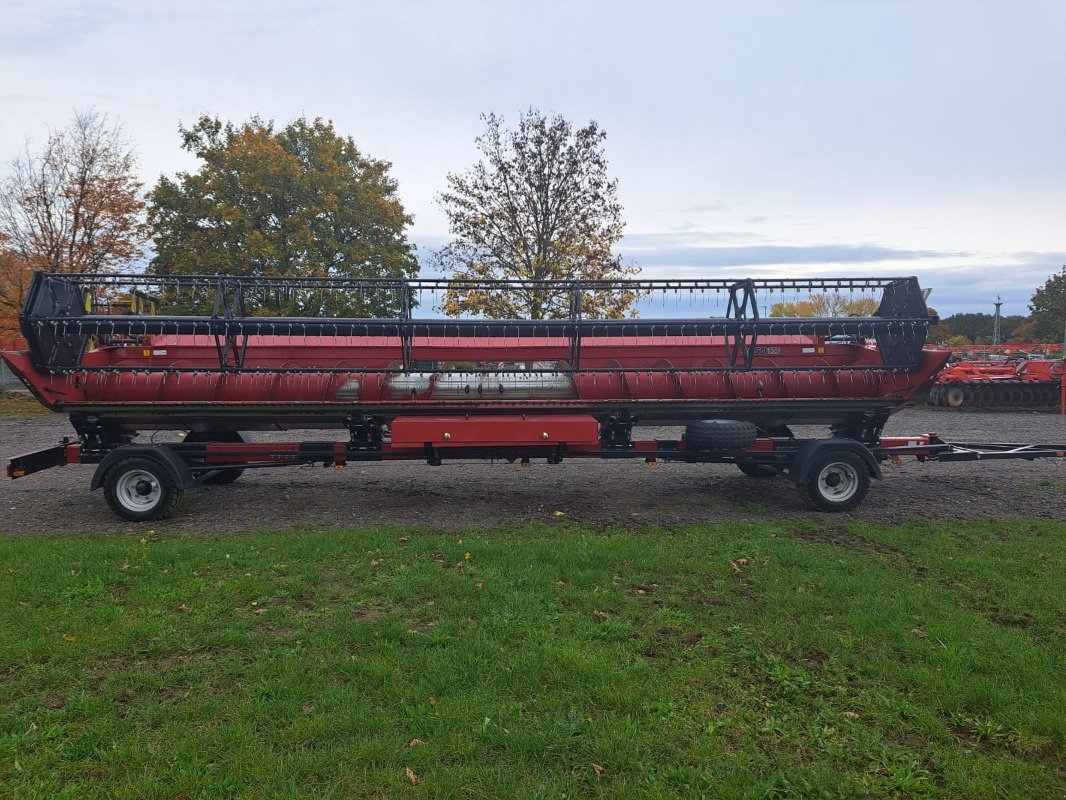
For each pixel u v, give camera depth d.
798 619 5.03
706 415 8.88
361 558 6.27
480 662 4.22
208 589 5.45
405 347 8.53
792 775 3.26
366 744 3.39
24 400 24.34
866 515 8.22
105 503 8.73
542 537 7.06
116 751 3.33
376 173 30.52
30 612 4.93
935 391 22.80
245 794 3.06
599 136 19.36
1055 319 53.19
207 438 9.16
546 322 8.59
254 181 24.34
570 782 3.17
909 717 3.81
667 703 3.84
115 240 24.25
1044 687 4.07
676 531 7.39
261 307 13.98
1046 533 7.31
